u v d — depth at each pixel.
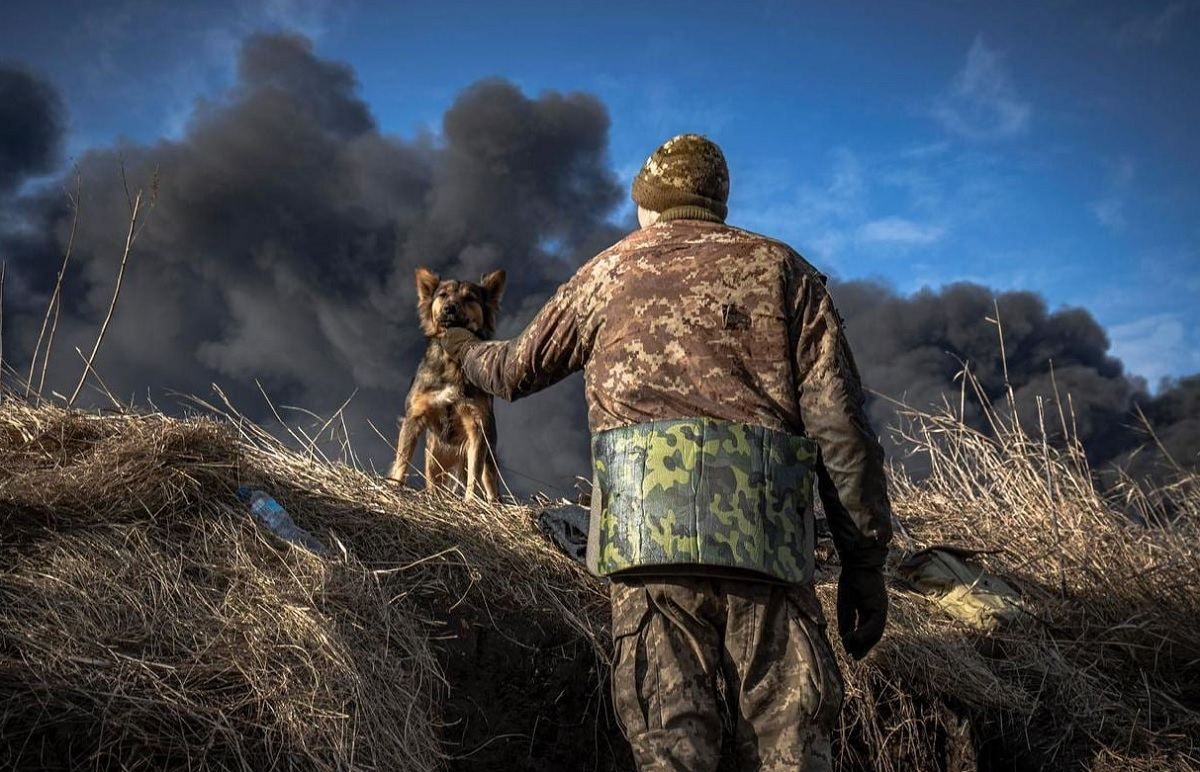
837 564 3.98
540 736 2.96
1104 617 4.27
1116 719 3.76
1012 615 4.00
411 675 2.69
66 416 3.21
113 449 3.01
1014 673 3.84
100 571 2.61
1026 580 4.43
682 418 2.18
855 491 2.19
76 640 2.36
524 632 3.07
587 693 3.08
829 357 2.24
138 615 2.51
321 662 2.50
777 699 2.11
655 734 2.08
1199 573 4.36
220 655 2.44
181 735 2.23
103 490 2.87
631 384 2.27
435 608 3.01
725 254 2.33
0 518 2.70
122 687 2.27
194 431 3.14
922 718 3.50
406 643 2.78
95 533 2.75
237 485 3.11
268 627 2.55
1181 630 4.09
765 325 2.26
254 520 2.98
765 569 2.08
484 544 3.37
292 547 2.90
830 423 2.20
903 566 4.22
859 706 3.42
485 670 2.96
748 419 2.21
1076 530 4.59
